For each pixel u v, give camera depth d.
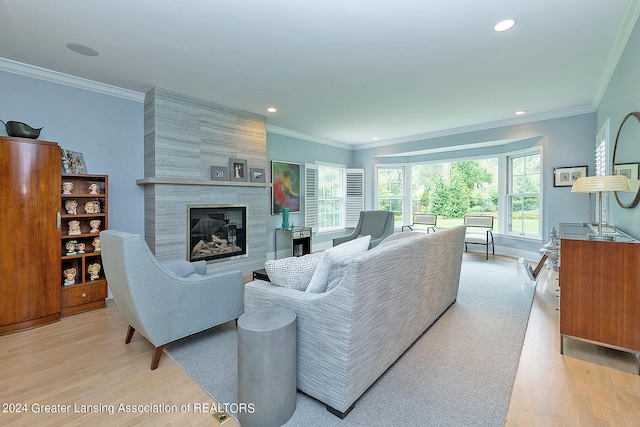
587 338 2.09
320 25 2.23
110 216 3.48
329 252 1.80
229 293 2.47
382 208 7.28
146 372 1.98
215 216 4.13
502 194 5.70
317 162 6.44
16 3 1.95
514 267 4.79
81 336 2.50
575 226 3.28
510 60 2.82
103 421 1.55
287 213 5.53
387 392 1.74
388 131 5.83
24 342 2.39
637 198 2.27
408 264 1.99
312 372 1.64
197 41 2.46
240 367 1.50
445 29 2.29
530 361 2.06
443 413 1.57
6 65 2.81
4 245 2.53
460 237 3.13
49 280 2.76
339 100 3.96
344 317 1.47
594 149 4.26
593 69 3.04
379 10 2.04
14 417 1.58
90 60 2.80
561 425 1.47
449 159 6.47
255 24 2.21
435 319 2.69
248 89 3.55
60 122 3.15
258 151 4.60
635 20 2.14
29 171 2.65
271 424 1.47
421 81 3.32
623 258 1.97
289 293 1.76
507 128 5.06
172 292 2.09
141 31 2.31
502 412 1.57
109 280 2.14
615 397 1.67
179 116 3.68
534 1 1.96
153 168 3.52
